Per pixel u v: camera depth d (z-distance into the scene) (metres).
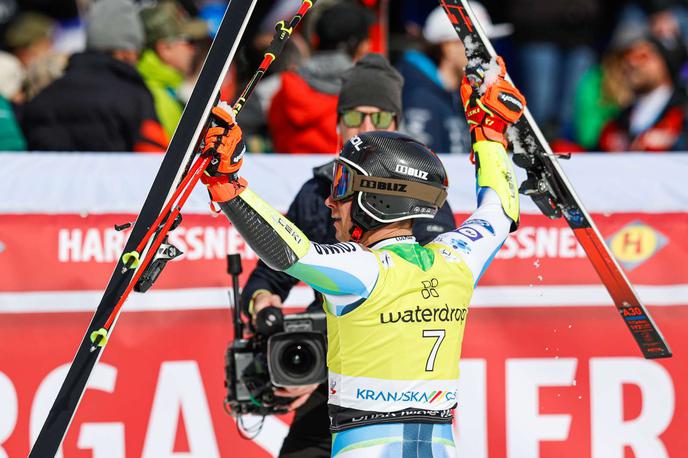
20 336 14.72
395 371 10.22
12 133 19.66
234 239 15.04
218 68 10.74
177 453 15.02
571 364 15.44
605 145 25.98
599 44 26.58
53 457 10.65
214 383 15.05
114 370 14.83
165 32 21.92
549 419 15.43
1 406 14.70
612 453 15.52
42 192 15.26
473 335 15.32
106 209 14.83
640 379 15.52
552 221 15.34
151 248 10.10
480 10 25.55
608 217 15.52
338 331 10.41
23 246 14.69
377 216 10.49
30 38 24.66
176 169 10.59
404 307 10.25
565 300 15.42
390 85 14.23
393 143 10.66
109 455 14.85
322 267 9.93
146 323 14.90
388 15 25.61
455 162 17.02
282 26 10.80
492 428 15.36
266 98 23.34
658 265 15.57
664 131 25.50
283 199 15.41
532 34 26.00
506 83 11.57
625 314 12.67
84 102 19.05
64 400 10.71
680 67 25.61
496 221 11.16
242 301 14.03
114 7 19.67
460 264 10.65
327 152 20.44
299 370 12.55
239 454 15.15
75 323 14.84
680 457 15.57
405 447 10.18
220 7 25.38
